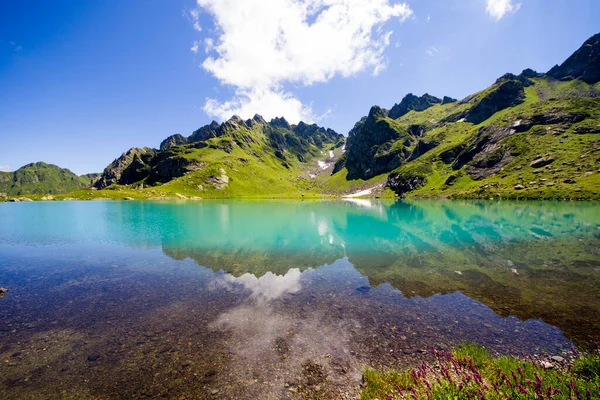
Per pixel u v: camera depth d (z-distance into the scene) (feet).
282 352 44.52
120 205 497.46
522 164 548.72
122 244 142.51
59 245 140.46
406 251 121.08
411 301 64.54
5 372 40.73
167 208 426.10
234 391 36.09
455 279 80.07
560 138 554.87
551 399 24.32
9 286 79.15
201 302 66.03
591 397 24.07
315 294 70.23
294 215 314.96
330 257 112.37
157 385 37.63
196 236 168.35
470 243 133.39
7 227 206.80
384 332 50.19
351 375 38.55
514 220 211.20
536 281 75.77
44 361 43.32
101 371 40.81
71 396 35.99
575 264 91.35
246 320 56.03
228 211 374.02
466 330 50.14
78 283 81.20
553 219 205.67
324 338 48.52
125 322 56.13
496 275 82.33
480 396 26.11
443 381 30.30
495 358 40.65
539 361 38.83
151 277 86.69
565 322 52.24
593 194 342.03
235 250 127.54
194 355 44.27
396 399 31.42
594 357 37.29
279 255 116.88
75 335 51.19
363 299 66.23
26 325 55.26
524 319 53.88
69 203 568.41
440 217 259.60
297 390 35.96
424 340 47.11
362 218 275.39
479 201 443.32
